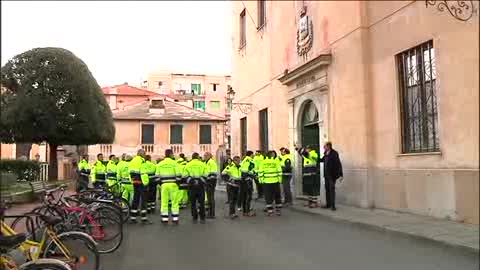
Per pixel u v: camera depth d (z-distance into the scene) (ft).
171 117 164.04
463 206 38.32
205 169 46.32
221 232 39.24
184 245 33.42
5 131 82.28
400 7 45.96
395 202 46.60
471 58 37.27
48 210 28.81
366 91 50.67
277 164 51.31
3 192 36.60
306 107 65.57
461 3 37.88
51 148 86.12
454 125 39.22
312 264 27.02
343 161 54.44
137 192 45.19
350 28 53.06
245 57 90.43
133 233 39.17
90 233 30.42
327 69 58.13
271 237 36.37
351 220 42.45
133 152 159.74
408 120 45.75
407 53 45.83
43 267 17.38
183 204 59.06
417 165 43.75
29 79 81.05
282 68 72.43
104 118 90.22
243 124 93.35
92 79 87.25
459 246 30.27
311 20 62.75
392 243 33.06
